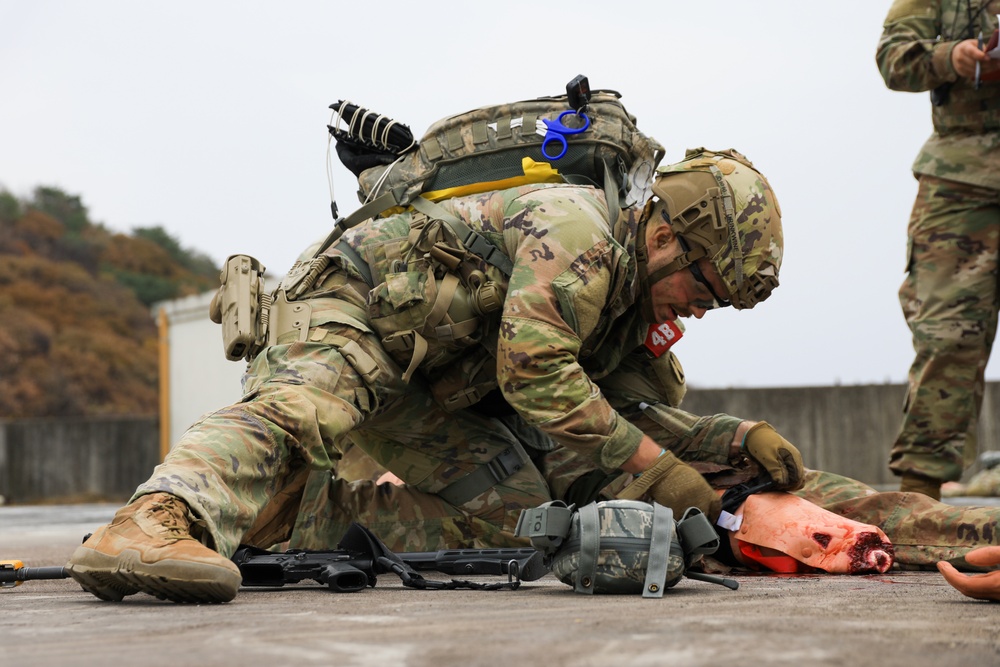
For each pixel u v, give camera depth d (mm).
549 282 3275
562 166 3570
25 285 46062
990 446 15125
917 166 4777
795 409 15828
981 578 2309
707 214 3352
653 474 3285
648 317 3598
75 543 5887
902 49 4672
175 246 55531
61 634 1976
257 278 3408
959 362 4621
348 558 2955
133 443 23484
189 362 20938
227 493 2832
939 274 4672
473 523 3758
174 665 1618
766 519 3367
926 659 1610
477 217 3482
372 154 3811
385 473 4250
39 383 41812
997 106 4574
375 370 3391
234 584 2477
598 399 3283
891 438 15609
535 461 4012
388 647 1741
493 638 1815
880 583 2947
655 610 2213
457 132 3604
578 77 3539
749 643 1748
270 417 3037
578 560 2600
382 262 3494
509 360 3260
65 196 54500
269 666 1598
